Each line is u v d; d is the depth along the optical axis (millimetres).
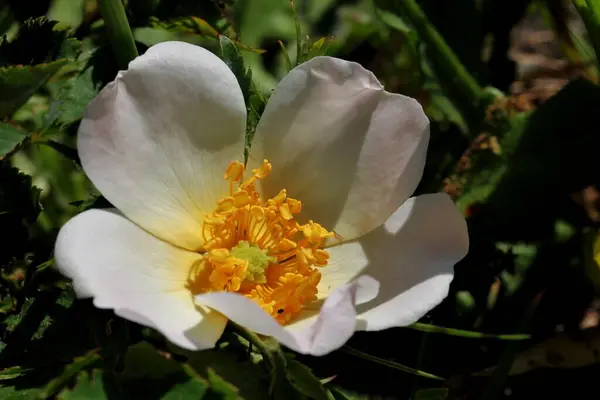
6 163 278
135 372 265
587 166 300
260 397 267
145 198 268
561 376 304
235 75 280
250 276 278
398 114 275
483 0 336
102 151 263
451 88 325
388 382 293
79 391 263
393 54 337
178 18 296
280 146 278
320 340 257
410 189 275
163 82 267
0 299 278
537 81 366
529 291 306
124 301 257
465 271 298
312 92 274
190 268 273
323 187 279
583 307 309
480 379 300
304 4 345
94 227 260
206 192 276
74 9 325
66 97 281
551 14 339
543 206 300
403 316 266
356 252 278
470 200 300
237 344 273
